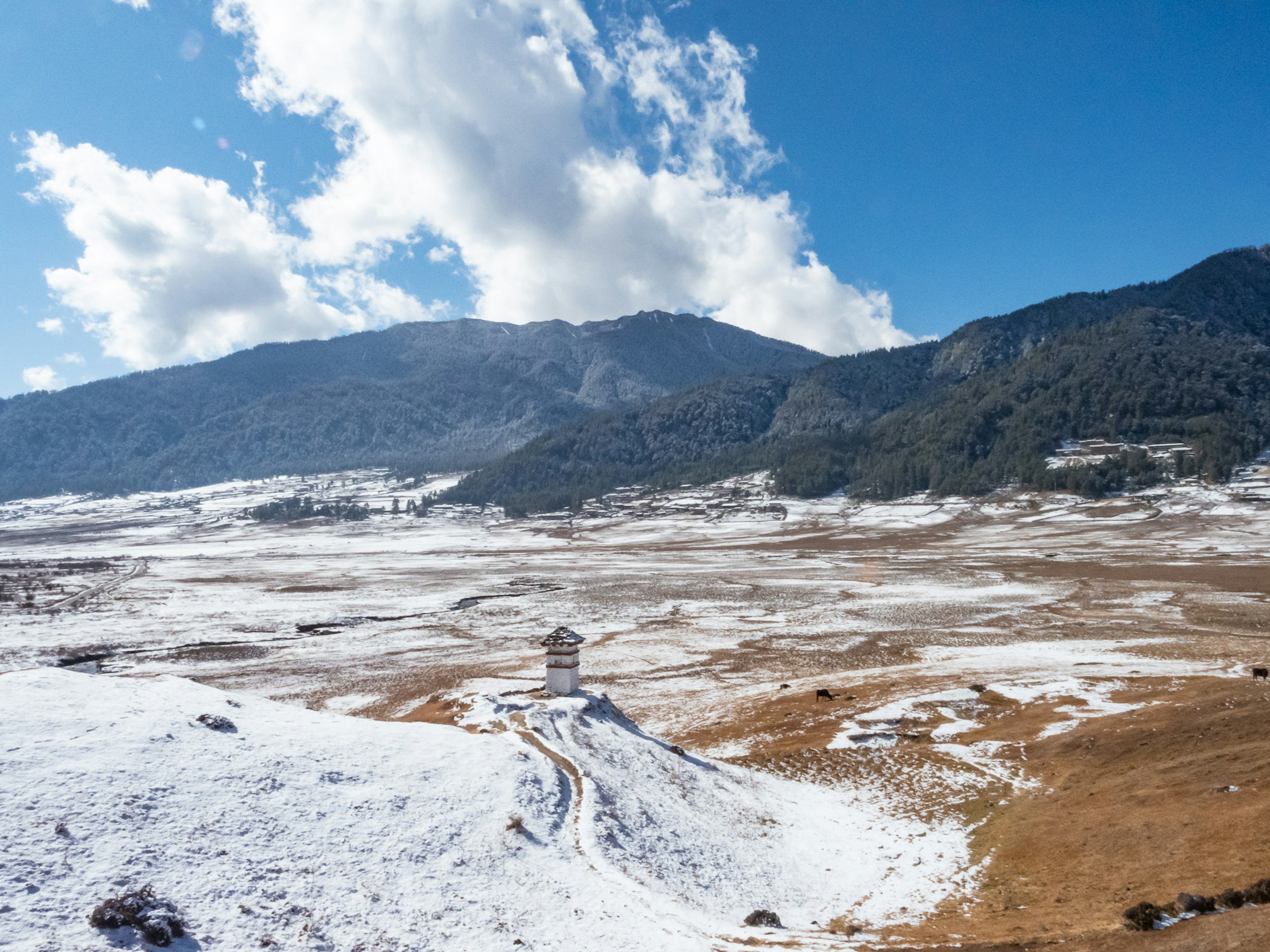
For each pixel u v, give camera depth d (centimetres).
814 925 1705
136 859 1284
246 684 4994
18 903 1095
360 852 1503
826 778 3028
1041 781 2772
